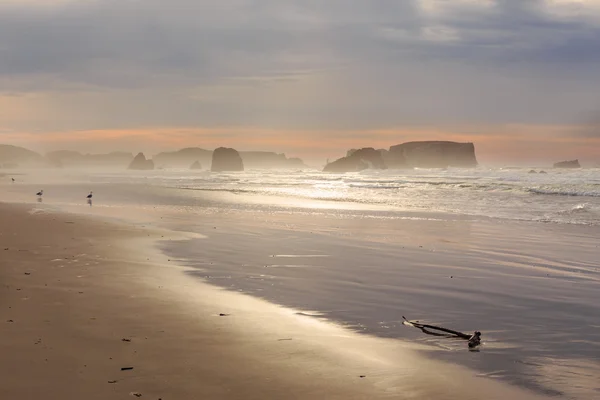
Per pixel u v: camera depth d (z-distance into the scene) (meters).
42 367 8.23
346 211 37.84
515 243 22.97
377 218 33.19
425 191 57.09
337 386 7.94
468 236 25.06
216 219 32.66
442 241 23.53
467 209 38.12
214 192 62.41
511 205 39.94
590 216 32.50
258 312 12.09
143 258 18.70
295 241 23.38
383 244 22.64
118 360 8.64
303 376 8.28
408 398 7.60
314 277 16.16
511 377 8.51
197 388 7.67
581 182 60.41
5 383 7.61
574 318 11.98
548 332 10.96
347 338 10.40
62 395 7.26
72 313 11.32
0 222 28.47
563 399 7.70
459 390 7.93
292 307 12.73
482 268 17.64
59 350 9.01
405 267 17.77
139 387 7.62
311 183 85.69
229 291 14.18
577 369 8.90
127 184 86.81
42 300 12.33
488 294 14.19
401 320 11.80
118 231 25.77
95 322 10.72
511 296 13.98
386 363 9.02
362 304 13.11
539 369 8.88
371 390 7.83
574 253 20.45
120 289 13.75
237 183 89.56
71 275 15.30
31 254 18.56
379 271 17.09
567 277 16.31
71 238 22.89
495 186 57.53
